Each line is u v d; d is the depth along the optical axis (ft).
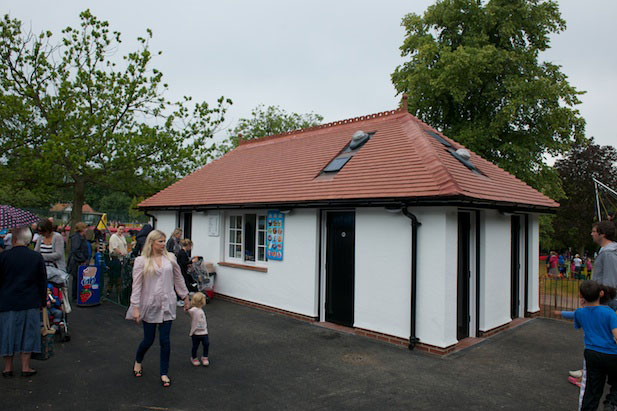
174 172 61.26
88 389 16.29
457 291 24.98
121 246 37.47
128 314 16.26
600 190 58.49
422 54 61.82
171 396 15.80
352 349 22.43
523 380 18.29
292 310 29.89
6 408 14.47
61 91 55.36
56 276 21.66
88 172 54.65
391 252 24.07
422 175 23.76
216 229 37.58
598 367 13.46
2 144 54.90
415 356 21.36
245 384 17.21
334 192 26.63
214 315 30.25
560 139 63.87
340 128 40.06
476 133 59.98
